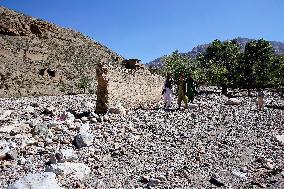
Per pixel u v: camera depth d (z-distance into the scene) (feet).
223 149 41.70
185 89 73.56
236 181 31.65
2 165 30.55
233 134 49.83
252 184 31.07
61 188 25.41
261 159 37.60
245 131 52.21
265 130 53.42
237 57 173.27
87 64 334.24
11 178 28.14
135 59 132.36
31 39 333.83
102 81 58.44
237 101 89.76
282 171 34.30
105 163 33.78
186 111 69.97
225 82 146.61
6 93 196.24
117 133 44.78
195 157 37.45
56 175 28.43
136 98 74.59
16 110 65.16
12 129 41.83
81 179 28.96
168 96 74.59
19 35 329.52
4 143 35.50
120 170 32.40
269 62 168.25
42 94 214.48
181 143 42.86
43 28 356.18
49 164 31.71
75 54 349.20
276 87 177.99
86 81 209.77
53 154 31.94
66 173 28.99
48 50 324.60
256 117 66.39
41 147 36.76
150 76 85.20
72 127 44.55
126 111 62.69
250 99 118.42
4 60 260.01
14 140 37.81
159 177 30.58
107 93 58.85
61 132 42.78
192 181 31.01
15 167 30.63
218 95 132.26
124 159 35.37
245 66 151.53
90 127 47.21
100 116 53.36
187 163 35.58
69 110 62.08
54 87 235.61
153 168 33.53
